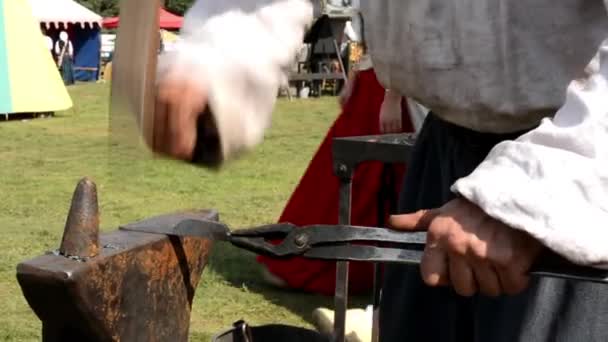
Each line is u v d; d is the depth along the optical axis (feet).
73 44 87.81
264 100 4.92
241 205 23.66
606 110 3.75
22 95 46.88
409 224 4.16
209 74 4.66
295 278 15.33
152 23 4.11
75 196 3.78
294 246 4.31
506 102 5.16
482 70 5.16
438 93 5.40
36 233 19.63
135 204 23.31
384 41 5.62
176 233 4.28
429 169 6.09
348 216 8.80
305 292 15.34
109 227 20.66
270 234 4.36
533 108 5.10
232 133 4.80
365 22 5.78
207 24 5.01
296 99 68.13
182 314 4.46
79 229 3.74
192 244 4.48
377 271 8.50
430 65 5.33
